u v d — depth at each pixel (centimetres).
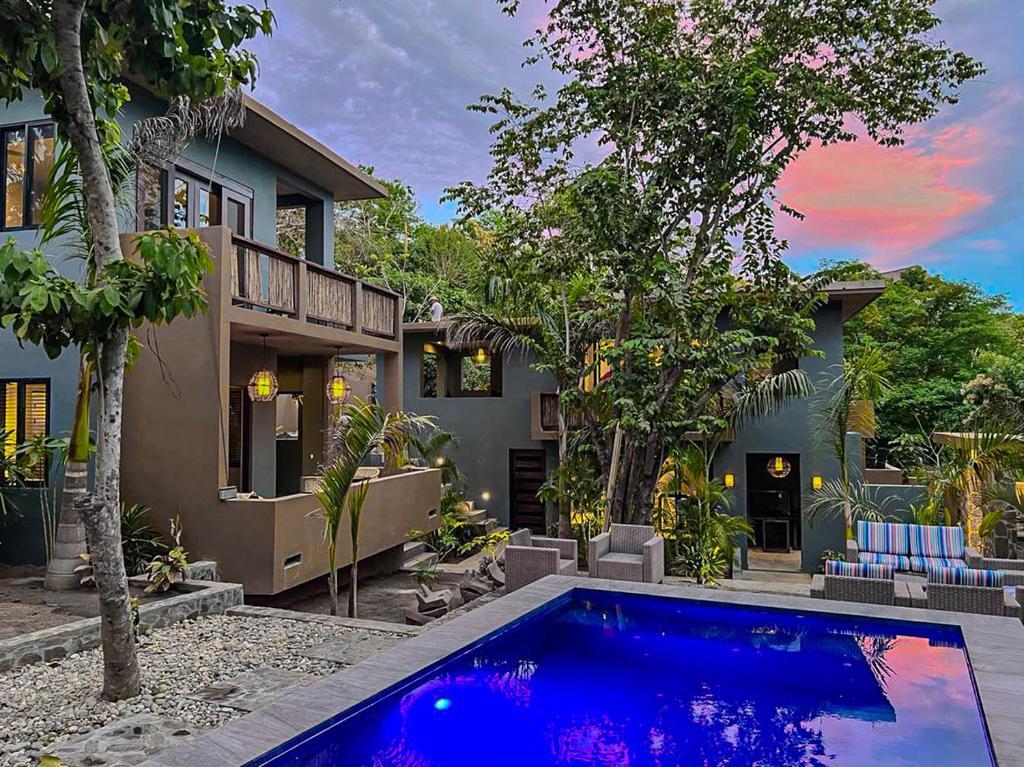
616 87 1207
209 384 859
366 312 1249
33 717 477
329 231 1498
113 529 508
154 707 495
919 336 2639
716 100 1134
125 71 910
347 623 721
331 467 828
